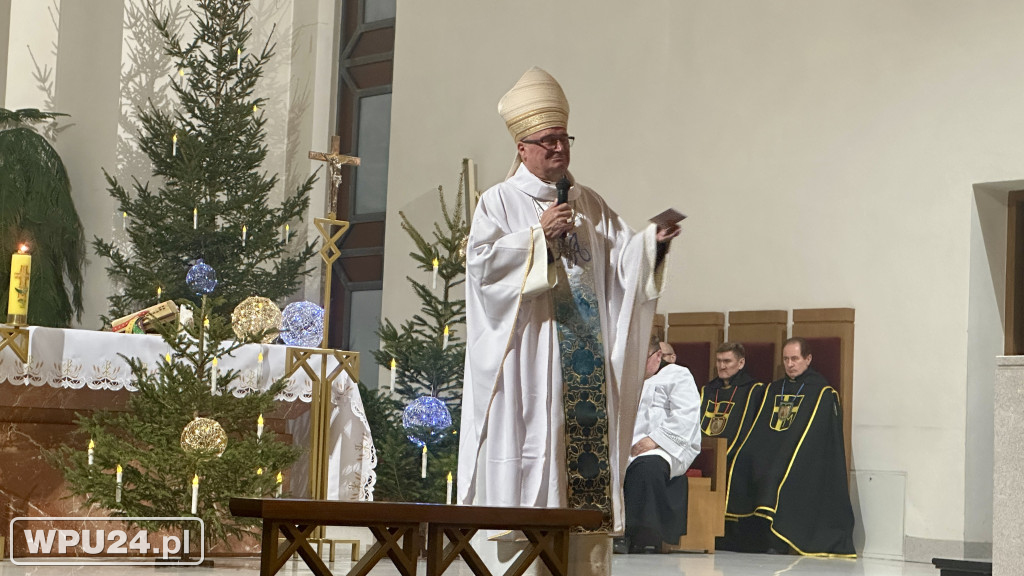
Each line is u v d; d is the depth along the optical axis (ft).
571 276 15.25
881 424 30.45
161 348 20.58
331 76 44.78
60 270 40.47
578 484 14.89
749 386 31.73
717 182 34.01
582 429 14.98
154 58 42.14
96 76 42.16
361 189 44.04
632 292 15.52
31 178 40.14
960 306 29.60
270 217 41.24
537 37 38.60
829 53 32.24
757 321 32.30
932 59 30.48
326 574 10.27
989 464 29.58
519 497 14.71
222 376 20.62
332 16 44.96
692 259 34.22
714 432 31.76
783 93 33.01
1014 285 29.99
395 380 33.35
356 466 22.39
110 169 41.39
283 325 23.95
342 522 10.30
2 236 39.01
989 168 29.40
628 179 35.91
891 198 30.91
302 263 41.22
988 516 29.45
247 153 40.88
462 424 15.20
